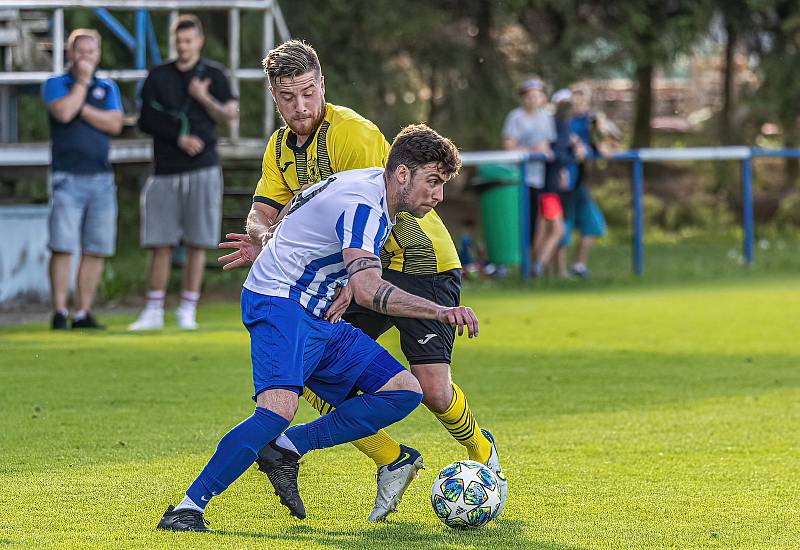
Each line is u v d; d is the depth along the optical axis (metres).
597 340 33.47
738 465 18.58
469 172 77.31
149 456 19.05
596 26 73.12
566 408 23.47
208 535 14.37
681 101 119.25
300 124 16.45
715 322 37.25
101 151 35.16
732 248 66.00
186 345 32.25
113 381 26.34
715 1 77.94
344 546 13.93
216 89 35.19
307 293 14.66
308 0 67.25
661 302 42.50
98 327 36.12
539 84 49.59
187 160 35.12
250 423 14.48
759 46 81.00
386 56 71.94
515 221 53.38
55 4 41.47
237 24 43.28
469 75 72.31
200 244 35.69
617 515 15.58
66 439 20.30
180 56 34.91
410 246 16.97
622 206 77.06
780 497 16.56
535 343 32.88
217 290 47.44
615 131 50.94
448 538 14.42
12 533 14.38
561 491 16.92
